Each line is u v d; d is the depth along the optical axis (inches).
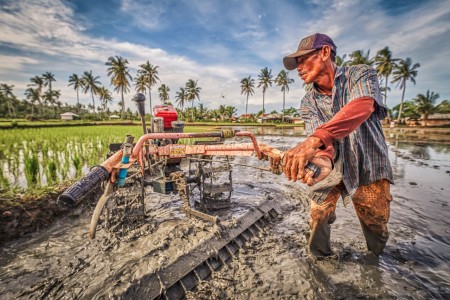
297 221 149.1
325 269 98.7
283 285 90.0
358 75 65.7
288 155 40.8
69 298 83.4
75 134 625.9
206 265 101.3
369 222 95.5
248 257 109.2
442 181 247.6
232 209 169.5
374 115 78.2
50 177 215.0
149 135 57.9
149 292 82.0
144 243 117.6
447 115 1971.0
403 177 266.4
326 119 84.7
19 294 87.0
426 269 97.9
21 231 130.6
